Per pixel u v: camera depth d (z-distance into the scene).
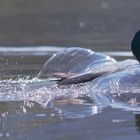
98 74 11.40
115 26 34.97
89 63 12.62
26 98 10.52
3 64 16.66
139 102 10.03
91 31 32.75
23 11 45.56
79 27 35.06
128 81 10.99
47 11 45.66
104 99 10.32
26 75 13.52
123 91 10.84
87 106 9.71
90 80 11.35
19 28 35.66
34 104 9.99
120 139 7.64
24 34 32.22
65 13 43.97
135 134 7.88
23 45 25.16
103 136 7.80
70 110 9.44
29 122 8.62
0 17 42.00
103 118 8.84
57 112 9.25
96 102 10.05
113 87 10.96
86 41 26.62
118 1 49.72
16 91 11.10
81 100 10.27
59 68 13.02
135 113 9.16
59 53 13.23
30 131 8.10
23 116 9.03
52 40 27.69
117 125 8.38
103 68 11.89
